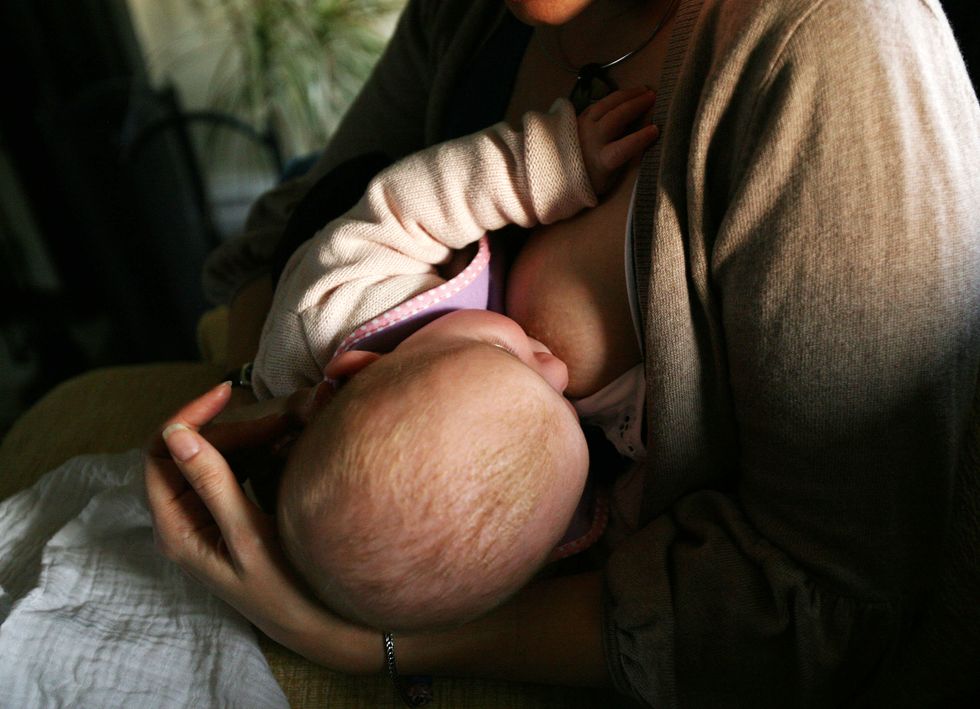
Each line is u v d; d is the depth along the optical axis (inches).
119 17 71.4
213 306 76.0
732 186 17.2
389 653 21.9
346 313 21.7
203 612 23.3
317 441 18.8
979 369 19.4
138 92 66.6
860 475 17.8
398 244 21.9
